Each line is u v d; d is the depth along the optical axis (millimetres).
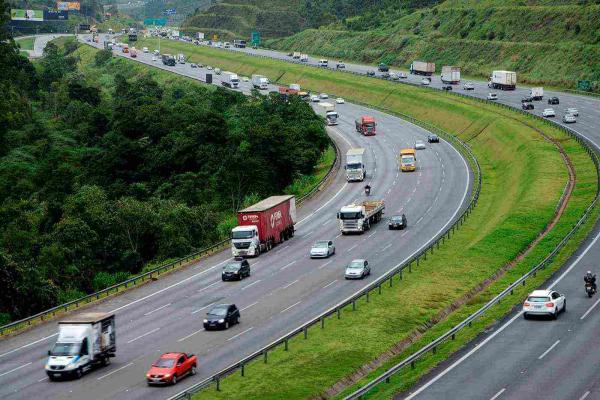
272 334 91438
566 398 63031
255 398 71500
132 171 196625
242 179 179500
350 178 186375
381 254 127500
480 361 74562
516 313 90375
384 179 187250
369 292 104188
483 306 92688
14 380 81125
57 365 79250
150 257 146625
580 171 164000
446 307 98438
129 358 86250
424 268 115062
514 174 175250
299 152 196000
